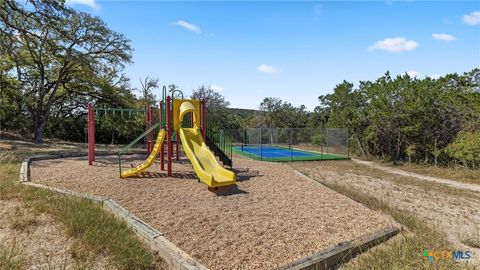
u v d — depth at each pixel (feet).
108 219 16.07
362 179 39.60
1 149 51.24
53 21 68.54
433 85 56.80
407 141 59.31
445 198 30.55
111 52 82.48
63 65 80.84
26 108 83.05
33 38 72.59
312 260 13.65
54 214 15.93
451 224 22.12
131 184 25.13
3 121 81.25
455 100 53.88
